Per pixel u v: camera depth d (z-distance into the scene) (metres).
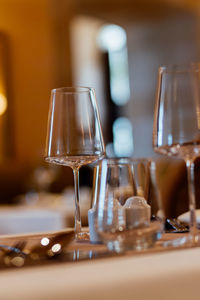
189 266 0.69
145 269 0.67
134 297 0.64
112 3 8.48
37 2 7.75
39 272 0.68
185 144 1.01
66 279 0.63
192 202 0.99
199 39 8.74
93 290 0.62
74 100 1.12
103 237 0.85
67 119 1.12
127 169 0.96
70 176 6.12
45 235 1.14
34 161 6.88
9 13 7.57
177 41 8.92
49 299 0.59
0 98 7.41
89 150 1.11
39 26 7.77
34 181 4.84
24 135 7.47
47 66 7.79
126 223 0.84
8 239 1.11
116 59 9.13
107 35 8.98
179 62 8.93
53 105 1.13
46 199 4.35
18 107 7.49
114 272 0.66
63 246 0.94
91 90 1.14
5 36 7.52
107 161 0.97
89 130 1.12
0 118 7.38
